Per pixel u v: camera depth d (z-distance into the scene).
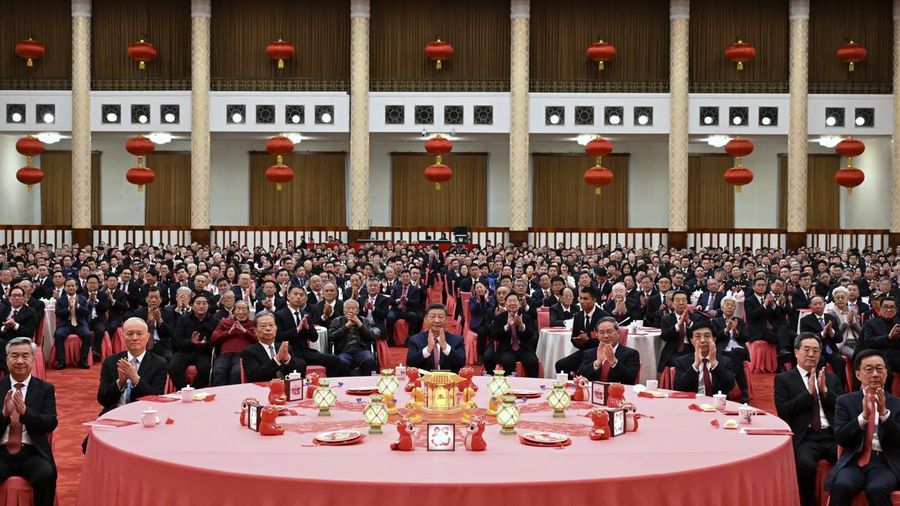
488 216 27.52
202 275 11.94
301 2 25.70
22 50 24.34
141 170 22.11
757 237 26.22
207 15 24.67
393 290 14.51
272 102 24.78
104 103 24.75
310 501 3.79
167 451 4.31
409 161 27.45
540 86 25.33
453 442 4.39
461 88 25.31
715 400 5.56
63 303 12.01
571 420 5.18
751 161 27.34
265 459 4.16
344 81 25.47
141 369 6.45
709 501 4.04
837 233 25.75
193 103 24.59
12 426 5.19
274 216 27.47
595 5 25.64
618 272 15.10
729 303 9.27
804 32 24.41
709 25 25.50
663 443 4.56
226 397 5.92
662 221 27.50
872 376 5.12
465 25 25.73
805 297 12.98
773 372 11.91
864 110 24.66
